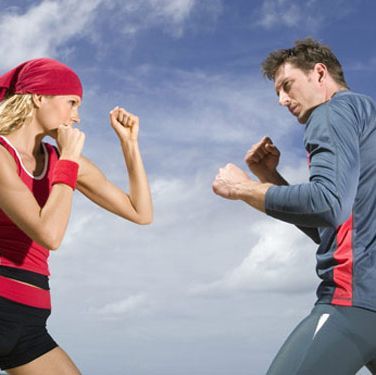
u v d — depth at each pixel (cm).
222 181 178
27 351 183
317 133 164
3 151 175
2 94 193
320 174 156
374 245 162
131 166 229
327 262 169
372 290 159
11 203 170
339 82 185
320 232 176
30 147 189
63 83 190
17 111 186
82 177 215
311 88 182
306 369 159
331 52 186
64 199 179
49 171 191
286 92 187
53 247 173
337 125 162
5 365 185
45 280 189
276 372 163
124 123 231
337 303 162
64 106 191
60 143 190
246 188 170
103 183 221
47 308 189
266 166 223
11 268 179
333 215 153
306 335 164
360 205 164
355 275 161
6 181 171
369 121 168
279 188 163
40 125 190
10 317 177
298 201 156
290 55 187
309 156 174
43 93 187
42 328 189
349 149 158
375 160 165
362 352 160
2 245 178
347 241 164
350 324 159
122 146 231
